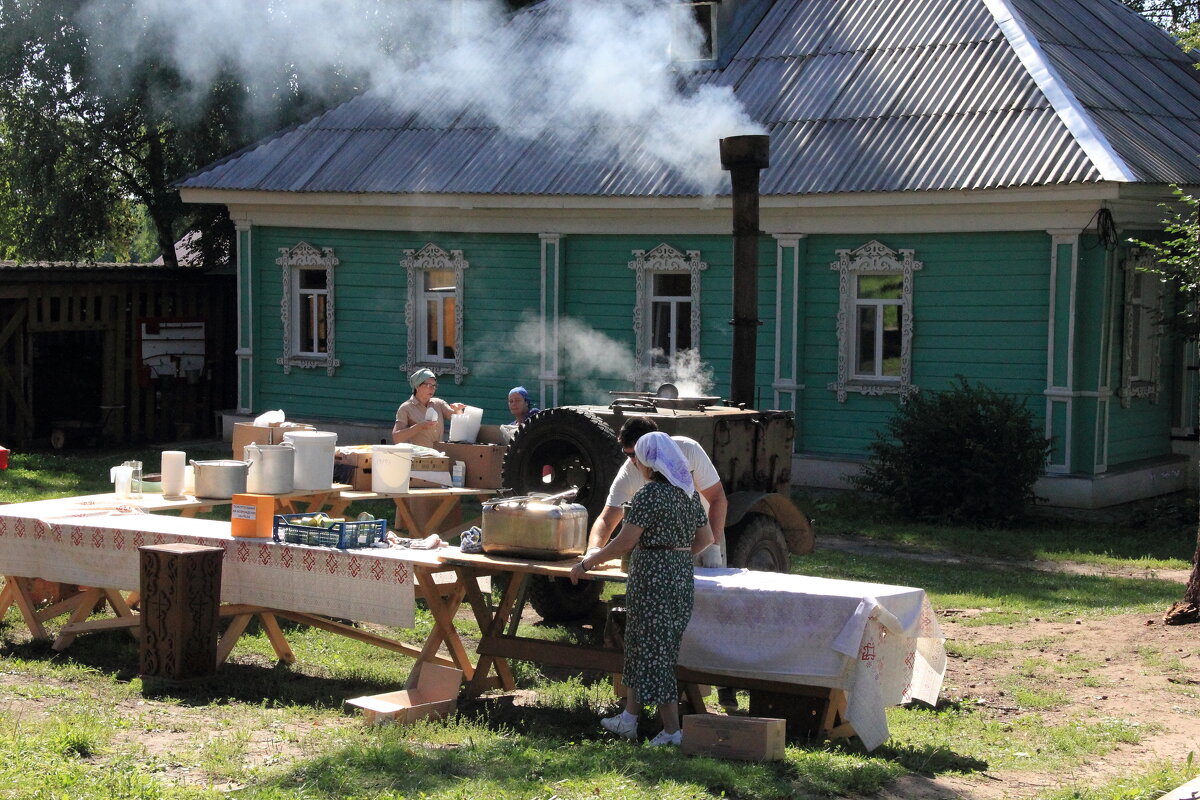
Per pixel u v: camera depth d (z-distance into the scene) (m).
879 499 16.45
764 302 17.98
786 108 18.28
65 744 6.07
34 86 28.64
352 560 7.48
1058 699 8.14
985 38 17.89
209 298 23.66
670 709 6.64
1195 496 17.17
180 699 7.34
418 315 20.69
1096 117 16.39
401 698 7.25
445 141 20.53
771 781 5.98
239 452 10.81
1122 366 16.77
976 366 16.59
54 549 8.55
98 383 22.52
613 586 11.52
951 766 6.68
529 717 7.25
